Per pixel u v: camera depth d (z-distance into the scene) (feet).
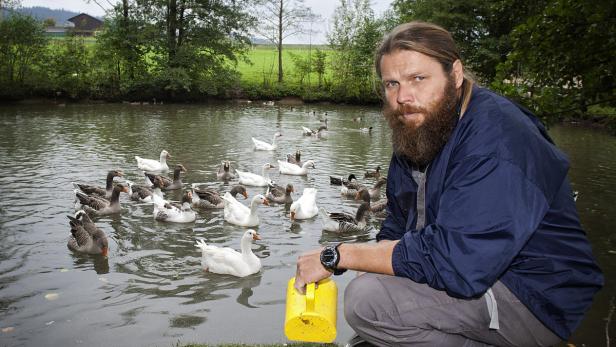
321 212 43.96
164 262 35.58
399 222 13.21
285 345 22.41
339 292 29.73
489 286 9.41
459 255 9.32
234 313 27.71
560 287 10.16
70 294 29.68
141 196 51.34
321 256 10.98
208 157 74.23
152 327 25.80
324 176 65.21
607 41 33.76
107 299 29.19
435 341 11.18
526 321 10.49
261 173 65.82
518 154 9.32
